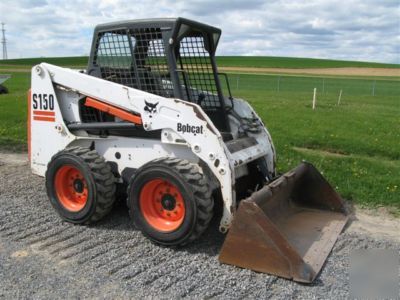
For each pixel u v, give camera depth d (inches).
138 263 182.4
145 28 207.3
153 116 200.8
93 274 174.2
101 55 226.5
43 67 234.7
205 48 228.4
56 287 165.0
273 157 239.8
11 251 193.2
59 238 206.1
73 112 232.8
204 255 189.9
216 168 188.1
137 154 214.5
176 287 165.0
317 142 430.3
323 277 173.6
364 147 408.5
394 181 291.6
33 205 249.4
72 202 226.1
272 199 204.1
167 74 206.8
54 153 239.6
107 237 207.5
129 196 201.6
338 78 1888.5
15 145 409.1
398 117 628.7
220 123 234.7
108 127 218.2
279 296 160.1
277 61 3513.8
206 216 185.6
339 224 219.3
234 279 170.2
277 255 171.2
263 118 580.1
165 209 198.5
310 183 235.1
